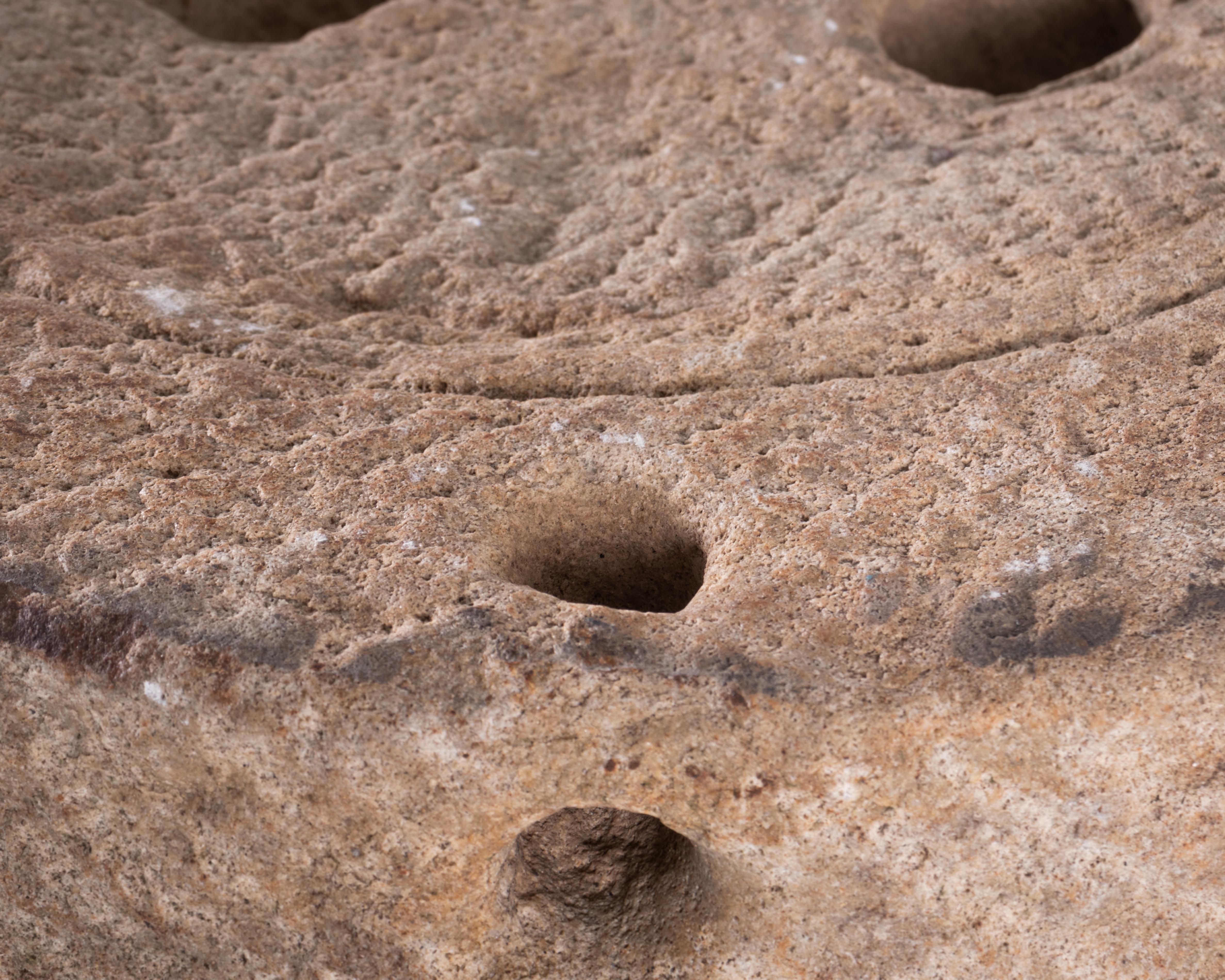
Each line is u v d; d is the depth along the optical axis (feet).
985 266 1.68
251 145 1.84
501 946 1.50
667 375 1.63
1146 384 1.57
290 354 1.65
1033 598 1.46
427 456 1.56
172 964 1.52
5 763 1.50
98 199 1.77
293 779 1.46
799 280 1.70
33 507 1.53
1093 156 1.76
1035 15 2.02
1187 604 1.45
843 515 1.52
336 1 2.16
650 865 1.52
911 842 1.45
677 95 1.88
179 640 1.46
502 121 1.87
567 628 1.46
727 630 1.46
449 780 1.45
